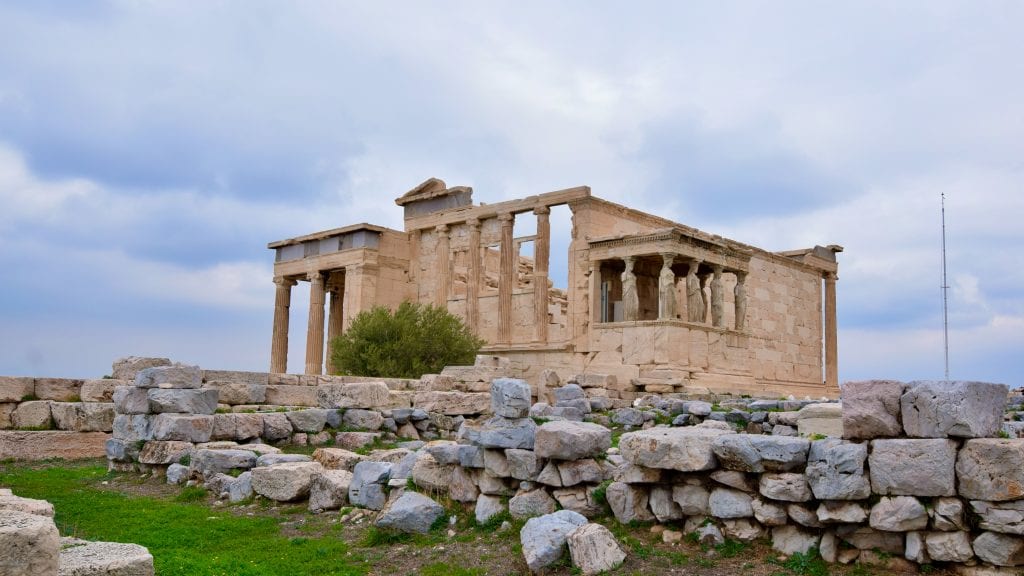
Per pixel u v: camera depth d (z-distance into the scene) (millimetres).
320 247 51750
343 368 39250
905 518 9734
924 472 9703
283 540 13039
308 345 51469
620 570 10414
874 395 10289
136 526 13797
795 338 51406
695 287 38125
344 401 23922
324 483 15250
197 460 18094
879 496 10000
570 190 41656
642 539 11320
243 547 12633
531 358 42000
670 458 11195
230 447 19516
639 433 11734
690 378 35719
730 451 10906
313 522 14320
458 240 48344
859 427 10336
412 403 25578
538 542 10836
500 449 13047
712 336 37875
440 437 24812
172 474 18344
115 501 16016
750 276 47906
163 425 19766
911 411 10047
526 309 44750
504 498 13070
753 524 10930
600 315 39844
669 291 36594
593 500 12203
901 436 10156
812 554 10344
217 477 17109
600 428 12719
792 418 21359
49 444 22531
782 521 10617
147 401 20422
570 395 26234
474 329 45750
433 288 49375
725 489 11086
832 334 54844
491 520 12797
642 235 37531
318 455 17875
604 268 41031
